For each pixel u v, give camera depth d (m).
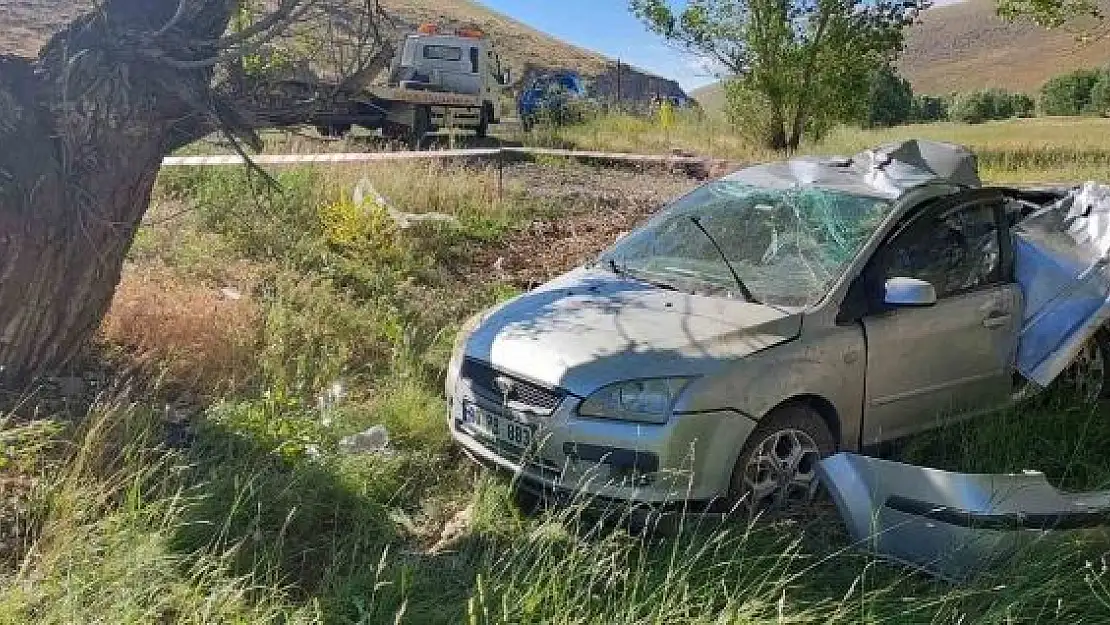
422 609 3.81
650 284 5.48
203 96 4.84
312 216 9.62
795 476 4.75
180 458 4.46
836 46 24.59
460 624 3.64
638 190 15.81
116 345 5.88
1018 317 5.85
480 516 4.62
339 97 5.12
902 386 5.25
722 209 5.91
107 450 4.52
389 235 9.50
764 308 5.02
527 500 4.89
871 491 4.27
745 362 4.59
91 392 5.22
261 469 4.65
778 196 5.81
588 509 4.43
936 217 5.59
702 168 19.02
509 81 23.66
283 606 3.73
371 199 9.76
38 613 3.44
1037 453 5.55
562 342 4.77
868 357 5.05
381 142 18.28
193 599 3.59
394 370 6.45
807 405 4.85
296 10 4.77
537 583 3.73
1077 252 6.04
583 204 13.56
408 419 5.65
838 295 5.06
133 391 5.36
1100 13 17.11
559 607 3.66
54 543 3.79
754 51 24.94
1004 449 5.43
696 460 4.40
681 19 25.14
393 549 4.45
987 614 3.75
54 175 4.75
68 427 4.67
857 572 4.19
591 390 4.48
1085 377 6.43
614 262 5.91
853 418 5.02
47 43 4.83
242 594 3.64
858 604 3.83
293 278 7.93
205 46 4.80
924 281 5.16
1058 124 43.09
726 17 25.09
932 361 5.38
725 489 4.48
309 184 10.41
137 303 6.25
